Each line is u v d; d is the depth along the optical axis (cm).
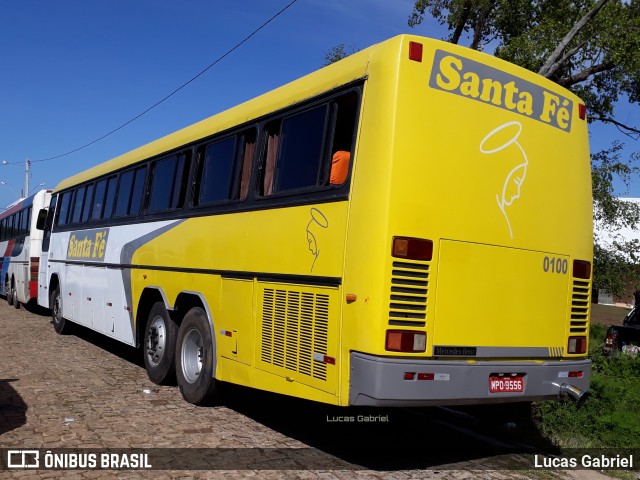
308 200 552
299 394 538
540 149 571
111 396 761
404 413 741
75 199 1299
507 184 540
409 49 500
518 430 679
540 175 567
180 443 583
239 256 644
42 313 1798
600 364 991
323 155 546
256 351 603
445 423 709
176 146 841
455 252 503
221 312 671
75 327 1346
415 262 482
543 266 560
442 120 508
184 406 724
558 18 1312
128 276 938
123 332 945
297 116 592
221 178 712
